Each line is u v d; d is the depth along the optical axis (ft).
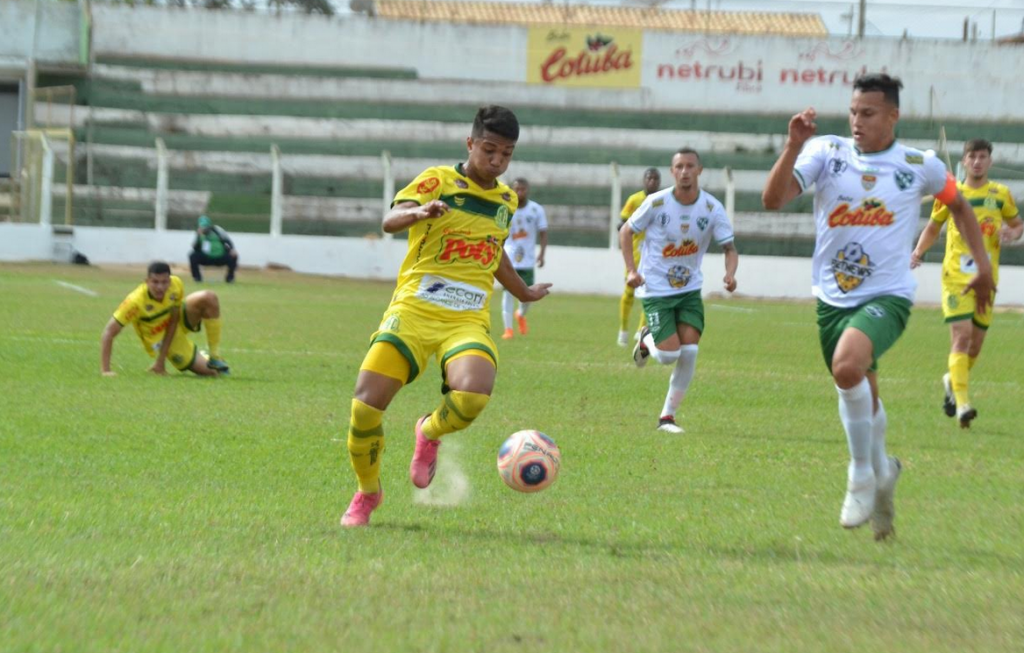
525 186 125.18
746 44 288.71
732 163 283.38
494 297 208.85
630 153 282.77
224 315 139.33
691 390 84.12
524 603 28.58
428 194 38.88
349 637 25.46
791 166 37.73
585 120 289.53
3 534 34.71
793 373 97.66
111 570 30.63
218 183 274.77
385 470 49.62
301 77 287.48
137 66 289.12
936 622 27.81
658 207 67.31
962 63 289.12
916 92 288.92
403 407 70.64
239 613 27.07
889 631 26.96
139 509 39.50
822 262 40.65
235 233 239.50
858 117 39.52
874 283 39.40
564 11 322.14
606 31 289.12
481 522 39.58
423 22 291.79
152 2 296.71
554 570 32.22
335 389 76.95
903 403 81.35
